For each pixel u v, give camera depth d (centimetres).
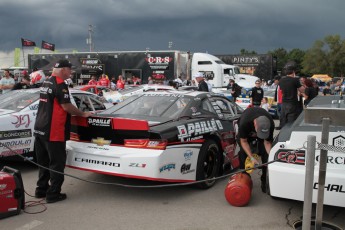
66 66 433
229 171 583
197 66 2500
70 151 458
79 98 708
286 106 760
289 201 450
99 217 395
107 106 798
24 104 574
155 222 383
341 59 7962
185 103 509
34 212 407
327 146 305
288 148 363
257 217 400
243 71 2850
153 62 2334
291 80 750
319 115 305
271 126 443
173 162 430
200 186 488
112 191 484
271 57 2769
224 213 411
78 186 504
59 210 414
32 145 561
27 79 983
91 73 2455
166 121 462
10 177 389
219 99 575
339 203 340
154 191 487
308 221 303
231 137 560
